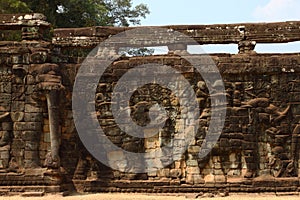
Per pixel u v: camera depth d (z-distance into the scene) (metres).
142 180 17.53
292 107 17.58
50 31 30.84
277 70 17.53
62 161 17.66
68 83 18.08
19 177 17.14
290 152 17.47
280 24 18.42
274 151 17.42
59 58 18.11
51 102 17.25
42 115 17.58
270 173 17.39
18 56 17.70
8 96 17.62
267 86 17.67
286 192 17.11
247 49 18.30
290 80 17.62
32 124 17.48
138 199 16.08
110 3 40.69
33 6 32.25
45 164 17.14
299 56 17.64
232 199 16.27
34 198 16.12
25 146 17.41
